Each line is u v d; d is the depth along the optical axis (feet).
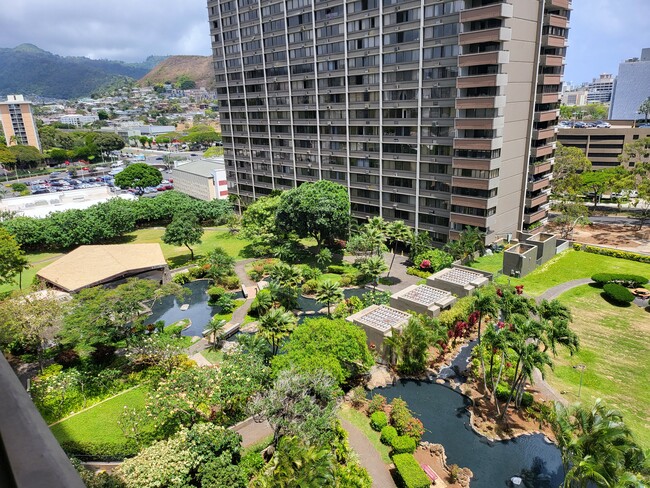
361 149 268.41
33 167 631.15
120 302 162.40
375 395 135.44
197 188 407.23
